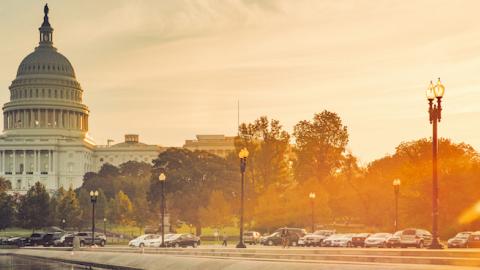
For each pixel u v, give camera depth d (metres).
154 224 180.62
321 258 45.56
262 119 140.12
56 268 57.38
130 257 55.78
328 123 151.25
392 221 115.69
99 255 62.69
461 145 120.75
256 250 54.75
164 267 48.00
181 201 140.75
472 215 100.62
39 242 109.75
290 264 37.66
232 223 155.50
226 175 144.00
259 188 138.50
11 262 67.00
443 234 100.12
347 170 152.25
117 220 189.50
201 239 122.38
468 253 39.62
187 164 150.38
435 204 48.78
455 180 101.31
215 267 43.03
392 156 143.75
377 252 44.81
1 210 165.75
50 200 181.75
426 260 38.06
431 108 49.84
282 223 124.31
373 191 126.94
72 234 107.19
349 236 83.06
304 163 151.38
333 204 131.25
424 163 114.12
